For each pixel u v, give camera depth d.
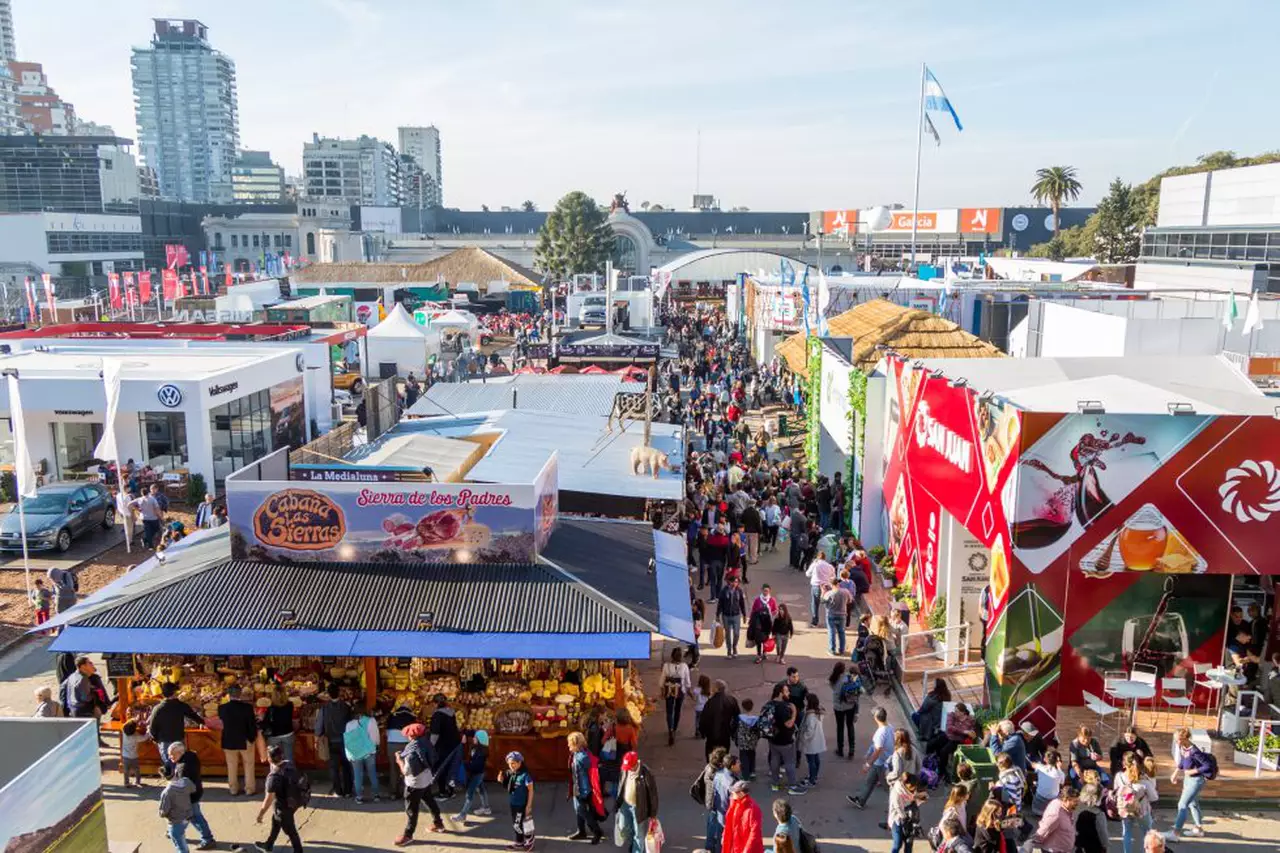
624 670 14.42
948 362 21.81
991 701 15.72
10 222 124.69
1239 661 15.94
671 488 20.50
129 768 13.83
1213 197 60.03
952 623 18.69
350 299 68.38
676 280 94.88
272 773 11.91
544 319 73.25
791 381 47.75
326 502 14.63
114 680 14.73
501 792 13.98
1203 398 18.62
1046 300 35.56
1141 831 12.18
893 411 23.47
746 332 66.19
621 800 11.94
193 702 14.25
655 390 36.69
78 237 133.62
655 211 173.75
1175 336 28.45
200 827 12.23
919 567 20.67
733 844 10.93
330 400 40.22
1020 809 12.27
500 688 14.16
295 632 13.38
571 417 27.06
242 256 151.38
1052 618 14.86
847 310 46.31
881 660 17.52
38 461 29.80
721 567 21.52
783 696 14.22
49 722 10.52
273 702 13.69
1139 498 14.51
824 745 14.10
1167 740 15.27
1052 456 14.45
